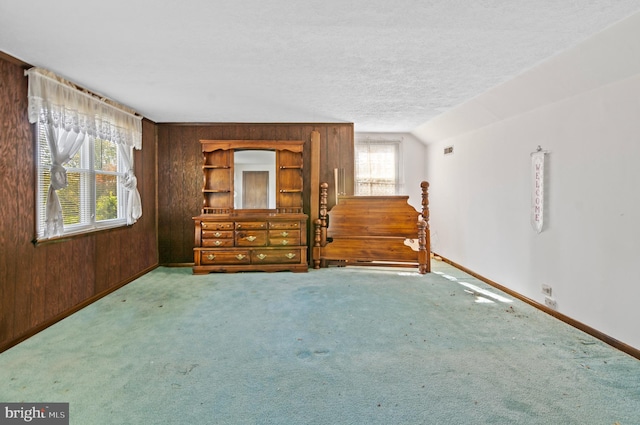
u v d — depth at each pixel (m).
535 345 2.54
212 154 5.16
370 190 6.07
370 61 2.77
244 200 5.16
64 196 3.31
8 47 2.45
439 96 3.82
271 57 2.68
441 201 5.71
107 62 2.75
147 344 2.57
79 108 3.30
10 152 2.65
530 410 1.79
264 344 2.57
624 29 2.12
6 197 2.60
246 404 1.85
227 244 4.76
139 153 4.70
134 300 3.63
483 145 4.43
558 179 3.09
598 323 2.65
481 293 3.85
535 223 3.36
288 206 5.20
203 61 2.75
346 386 2.02
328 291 3.92
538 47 2.50
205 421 1.71
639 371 2.16
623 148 2.44
